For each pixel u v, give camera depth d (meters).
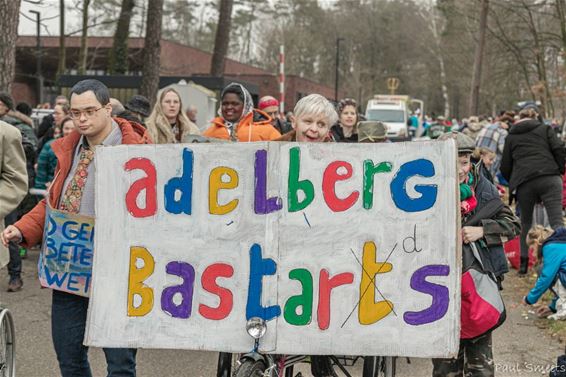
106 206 3.44
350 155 3.31
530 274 8.77
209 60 38.62
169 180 3.41
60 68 24.70
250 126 6.55
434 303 3.27
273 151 3.33
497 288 4.10
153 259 3.41
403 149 3.29
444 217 3.27
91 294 3.43
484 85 42.88
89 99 3.88
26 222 4.04
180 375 5.45
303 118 4.10
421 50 67.19
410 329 3.28
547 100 26.56
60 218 3.86
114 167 3.43
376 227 3.30
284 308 3.33
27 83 35.44
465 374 4.21
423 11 60.22
